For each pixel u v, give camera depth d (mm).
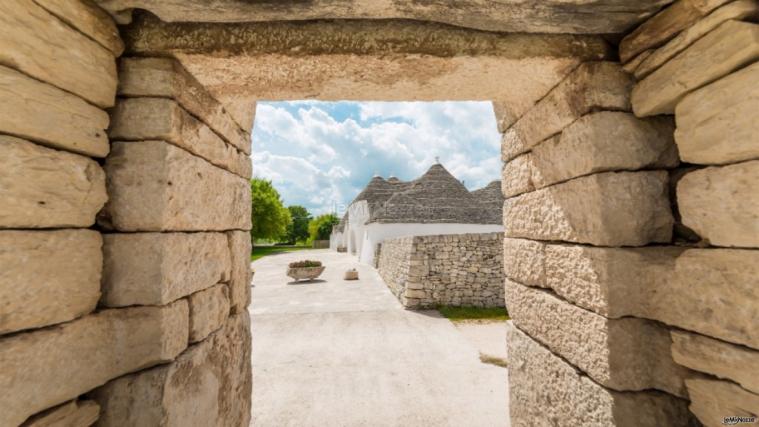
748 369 1251
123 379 1542
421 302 8633
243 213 2639
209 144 2039
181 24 1648
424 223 16719
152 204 1588
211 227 2078
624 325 1634
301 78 1891
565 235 1960
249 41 1640
